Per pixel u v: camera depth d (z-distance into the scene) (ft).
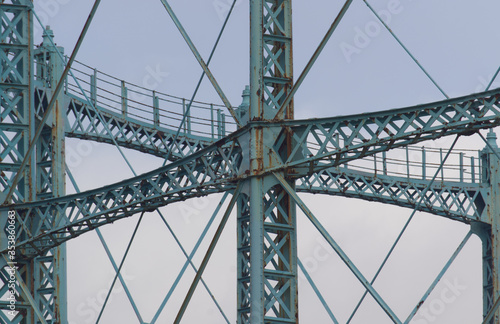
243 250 191.01
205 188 191.62
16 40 222.69
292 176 181.16
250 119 180.65
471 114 175.01
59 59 266.77
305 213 175.83
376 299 171.63
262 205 178.50
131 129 287.28
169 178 196.13
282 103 182.70
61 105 263.90
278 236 181.98
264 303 176.86
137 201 199.31
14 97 219.82
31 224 215.51
